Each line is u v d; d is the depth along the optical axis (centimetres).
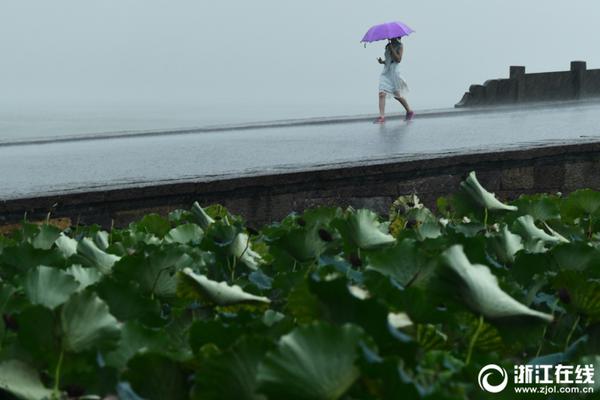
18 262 335
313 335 170
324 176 1191
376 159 1248
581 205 505
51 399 197
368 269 272
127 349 226
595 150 1348
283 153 1961
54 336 203
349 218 350
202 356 201
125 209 1086
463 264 222
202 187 1125
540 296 293
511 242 364
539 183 1323
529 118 2852
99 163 1834
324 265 310
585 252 322
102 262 344
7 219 1023
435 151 1313
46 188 1078
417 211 537
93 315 205
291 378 169
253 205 1158
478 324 226
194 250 352
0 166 1816
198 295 271
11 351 207
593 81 3769
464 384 186
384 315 192
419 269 270
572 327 271
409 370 187
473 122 2770
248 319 237
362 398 169
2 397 199
